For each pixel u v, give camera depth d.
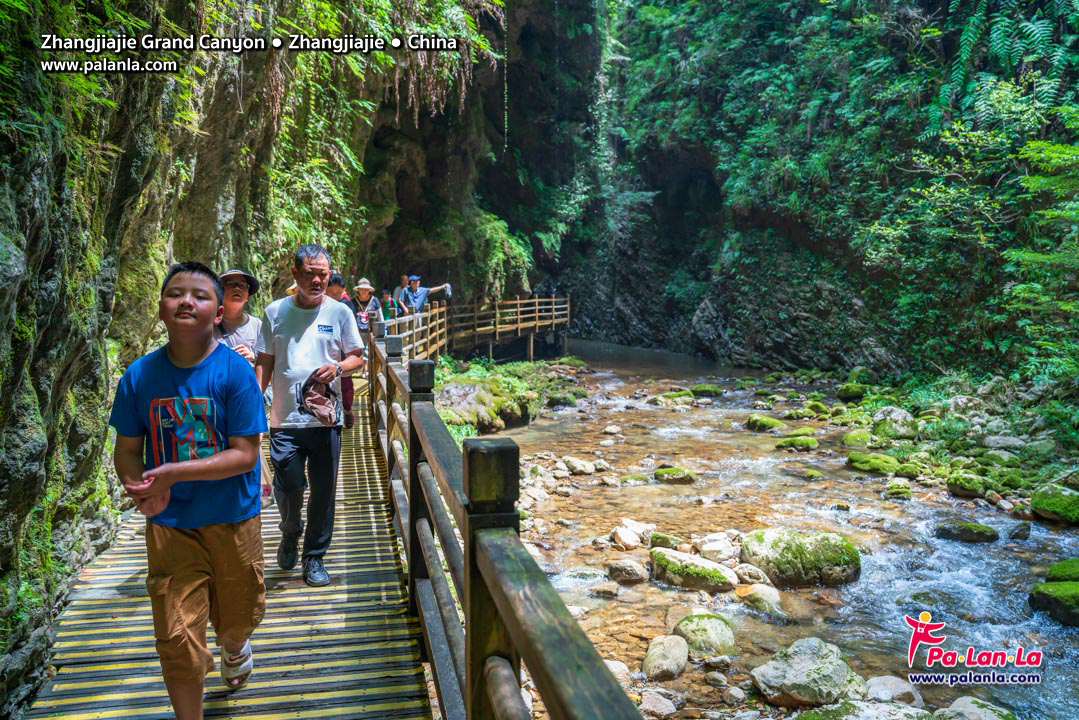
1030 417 12.77
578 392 17.61
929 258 17.67
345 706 2.88
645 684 4.91
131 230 4.89
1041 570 7.02
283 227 10.02
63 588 3.69
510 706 1.49
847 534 7.96
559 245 27.38
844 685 4.67
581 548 7.43
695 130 25.58
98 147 3.45
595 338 32.97
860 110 19.84
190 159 6.24
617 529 7.64
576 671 1.10
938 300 17.59
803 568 6.63
